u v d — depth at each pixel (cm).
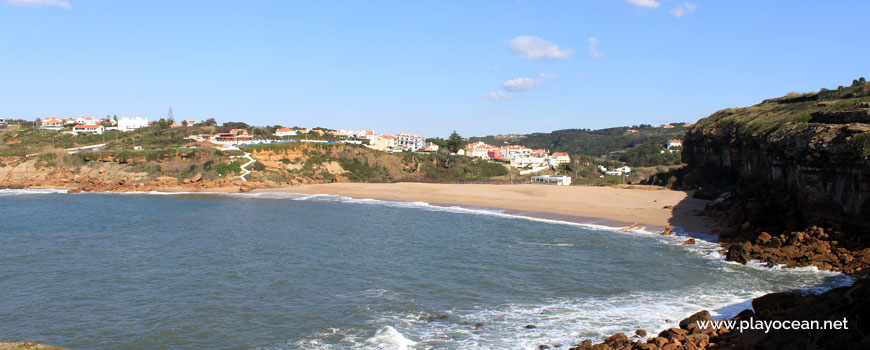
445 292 3138
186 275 3547
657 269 3584
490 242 4644
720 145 7819
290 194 9531
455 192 9012
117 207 7594
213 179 10956
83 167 11481
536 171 15375
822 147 3941
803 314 2228
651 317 2645
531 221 5944
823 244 3650
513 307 2856
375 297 3053
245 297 3070
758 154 5872
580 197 7606
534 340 2397
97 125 18100
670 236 4819
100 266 3809
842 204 3794
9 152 12281
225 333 2544
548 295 3055
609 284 3247
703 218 5541
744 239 4341
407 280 3397
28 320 2719
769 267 3553
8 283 3369
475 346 2348
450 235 5034
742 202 5222
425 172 13912
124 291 3197
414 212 6944
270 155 12206
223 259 4012
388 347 2359
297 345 2400
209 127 17988
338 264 3834
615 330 2486
